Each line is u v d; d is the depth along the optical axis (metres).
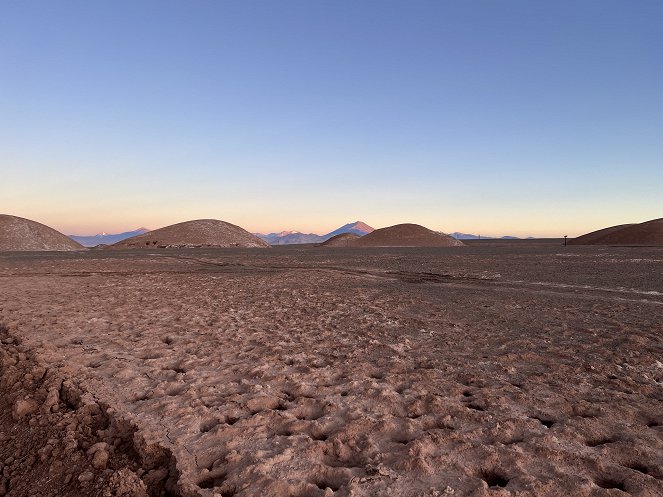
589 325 10.70
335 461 4.47
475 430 4.92
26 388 6.70
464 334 9.77
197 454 4.52
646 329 10.15
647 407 5.60
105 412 5.62
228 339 9.27
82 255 63.53
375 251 71.81
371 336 9.58
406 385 6.43
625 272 26.03
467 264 34.97
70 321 11.34
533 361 7.73
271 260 45.31
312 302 14.74
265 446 4.64
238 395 6.02
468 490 3.82
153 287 20.09
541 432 4.89
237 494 3.84
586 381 6.62
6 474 4.73
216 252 72.44
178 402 5.78
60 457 4.81
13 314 12.34
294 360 7.75
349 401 5.84
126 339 9.36
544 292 17.45
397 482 3.96
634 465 4.30
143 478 4.31
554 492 3.80
